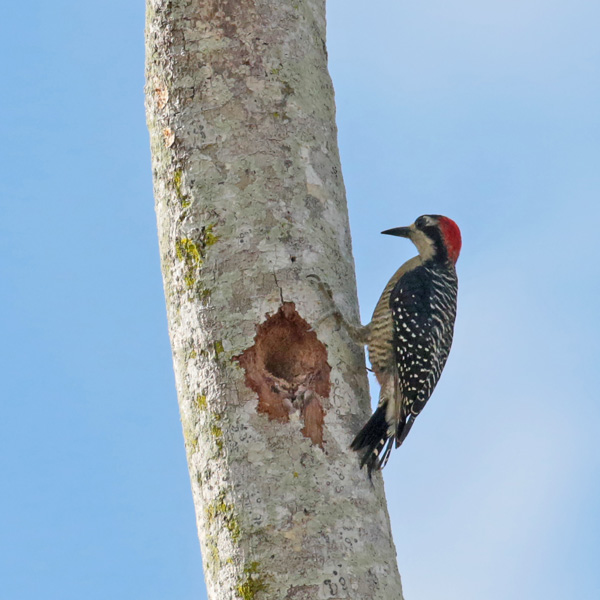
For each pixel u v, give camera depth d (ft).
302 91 31.60
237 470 26.50
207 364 28.04
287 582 24.84
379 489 28.25
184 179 30.07
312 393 28.37
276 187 29.86
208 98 30.66
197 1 31.63
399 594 26.30
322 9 34.55
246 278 28.68
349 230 32.14
